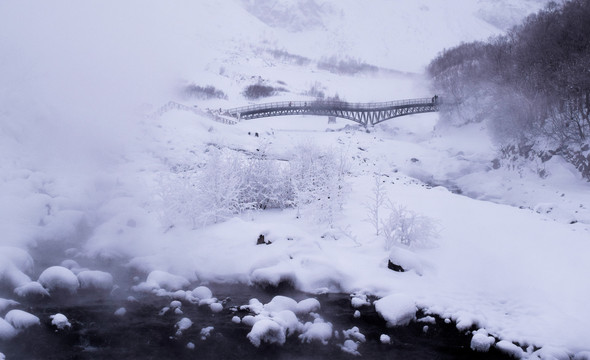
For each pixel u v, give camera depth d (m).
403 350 6.91
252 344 6.66
